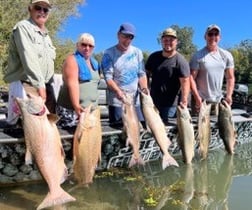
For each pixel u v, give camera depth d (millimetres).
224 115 3141
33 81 2156
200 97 3199
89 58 2486
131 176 2660
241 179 2707
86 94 2428
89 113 2264
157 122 2689
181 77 2922
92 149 2258
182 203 2203
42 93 2182
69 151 2377
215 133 3324
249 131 3707
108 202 2180
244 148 3611
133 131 2586
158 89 3008
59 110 2477
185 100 2887
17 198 2180
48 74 2312
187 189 2457
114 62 2736
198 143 3070
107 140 2613
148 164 2924
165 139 2701
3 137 2195
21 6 8000
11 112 2307
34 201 2145
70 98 2350
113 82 2709
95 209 2074
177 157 3084
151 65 3031
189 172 2818
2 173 2297
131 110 2598
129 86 2766
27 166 2350
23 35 2152
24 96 2209
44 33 2281
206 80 3174
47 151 2045
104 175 2646
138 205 2158
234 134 3191
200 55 3178
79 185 2332
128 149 2748
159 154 2975
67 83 2350
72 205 2115
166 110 3053
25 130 2059
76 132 2234
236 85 4566
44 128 2055
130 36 2709
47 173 2031
